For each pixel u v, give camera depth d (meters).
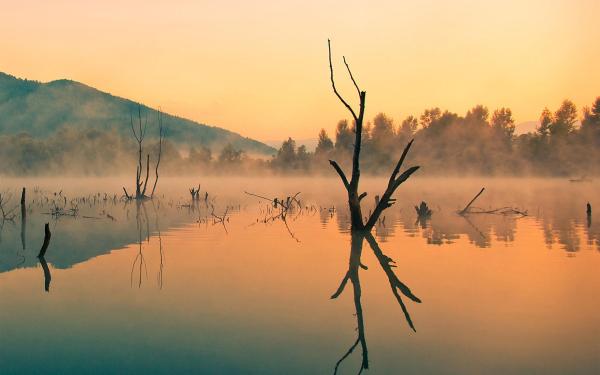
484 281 13.30
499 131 105.81
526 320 9.95
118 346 8.65
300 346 8.63
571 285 12.73
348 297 11.76
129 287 12.72
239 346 8.65
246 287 12.70
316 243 20.34
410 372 7.52
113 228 25.61
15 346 8.62
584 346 8.48
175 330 9.45
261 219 30.20
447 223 27.72
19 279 13.69
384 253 17.83
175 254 17.64
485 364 7.81
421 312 10.57
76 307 10.98
